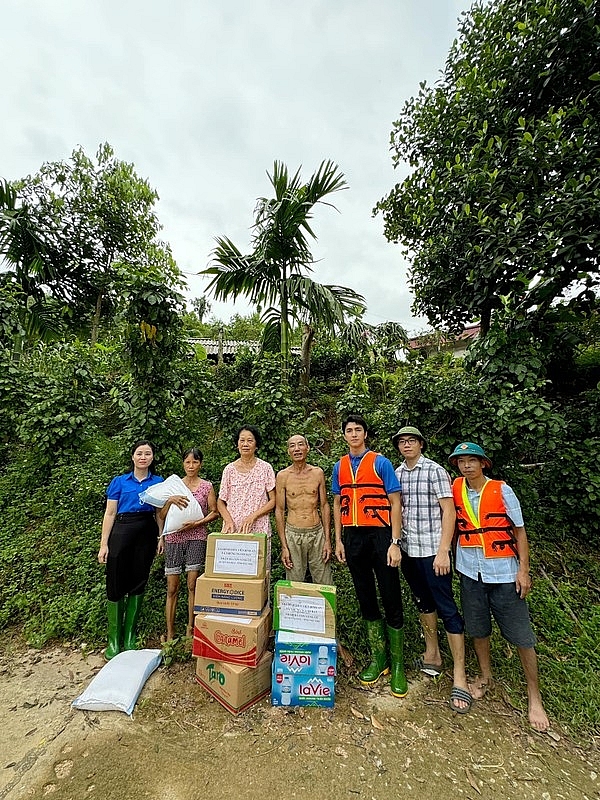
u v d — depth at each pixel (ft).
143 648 9.35
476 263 14.61
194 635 7.85
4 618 10.27
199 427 16.70
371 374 23.17
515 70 14.71
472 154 14.92
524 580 7.50
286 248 20.45
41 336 24.80
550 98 14.94
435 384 13.61
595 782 6.21
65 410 17.34
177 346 14.38
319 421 21.63
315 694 7.47
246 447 9.87
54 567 11.90
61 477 16.53
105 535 9.65
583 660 8.63
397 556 8.09
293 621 7.78
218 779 6.03
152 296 12.89
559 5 12.97
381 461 8.73
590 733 7.13
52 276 29.22
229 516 9.52
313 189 19.95
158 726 7.05
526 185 14.06
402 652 8.25
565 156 12.78
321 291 19.24
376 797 5.80
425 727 7.15
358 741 6.79
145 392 14.05
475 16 16.63
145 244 33.04
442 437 13.14
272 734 6.90
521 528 7.73
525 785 6.10
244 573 8.09
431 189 16.60
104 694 7.47
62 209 29.84
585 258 12.47
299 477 9.75
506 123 14.99
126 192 31.27
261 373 16.12
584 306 13.99
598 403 13.84
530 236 13.44
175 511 9.32
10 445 19.67
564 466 12.71
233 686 7.29
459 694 7.59
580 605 10.36
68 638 9.79
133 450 10.42
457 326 19.71
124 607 9.70
